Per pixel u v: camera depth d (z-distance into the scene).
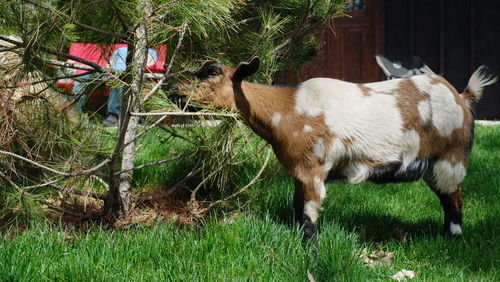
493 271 3.83
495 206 5.15
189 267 3.54
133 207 4.71
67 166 4.17
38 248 3.63
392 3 11.53
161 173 5.54
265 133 4.16
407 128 4.20
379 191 5.50
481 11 11.17
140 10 3.61
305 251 3.87
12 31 3.81
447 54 11.37
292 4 4.82
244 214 4.30
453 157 4.38
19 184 4.52
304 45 5.17
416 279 3.66
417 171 4.30
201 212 4.72
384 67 8.73
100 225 4.29
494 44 11.18
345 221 4.71
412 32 11.43
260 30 4.84
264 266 3.61
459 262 3.98
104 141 4.62
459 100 4.41
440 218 4.86
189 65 4.54
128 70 4.01
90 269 3.41
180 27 3.75
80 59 3.99
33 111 4.25
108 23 4.04
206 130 4.41
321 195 4.11
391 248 4.21
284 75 7.11
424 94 4.30
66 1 3.78
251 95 4.09
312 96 4.15
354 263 3.68
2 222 4.41
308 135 4.08
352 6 11.86
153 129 4.61
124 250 3.71
